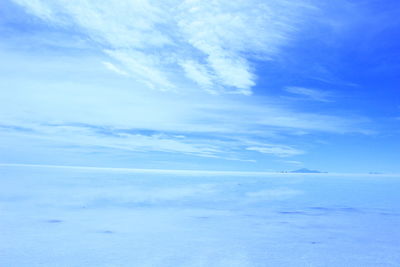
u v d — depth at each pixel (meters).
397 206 7.34
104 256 3.37
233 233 4.52
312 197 9.18
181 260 3.28
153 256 3.39
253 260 3.29
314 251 3.63
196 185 13.19
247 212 6.36
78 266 3.05
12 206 6.52
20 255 3.36
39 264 3.09
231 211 6.48
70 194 8.69
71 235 4.26
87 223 5.06
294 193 10.38
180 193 9.81
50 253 3.45
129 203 7.40
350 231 4.68
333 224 5.20
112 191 9.82
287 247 3.80
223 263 3.20
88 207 6.67
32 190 9.40
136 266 3.07
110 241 4.00
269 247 3.80
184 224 5.14
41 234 4.29
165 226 4.96
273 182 16.05
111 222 5.20
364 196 9.57
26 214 5.69
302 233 4.55
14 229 4.54
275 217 5.84
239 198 8.75
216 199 8.47
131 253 3.49
